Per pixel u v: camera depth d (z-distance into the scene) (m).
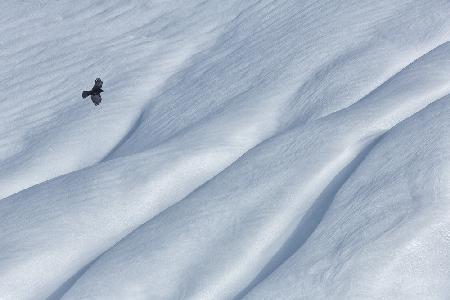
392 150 25.89
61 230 29.19
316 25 48.91
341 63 41.44
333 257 22.06
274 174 27.67
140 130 46.03
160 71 54.12
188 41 56.97
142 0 64.94
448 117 26.58
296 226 24.84
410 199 23.27
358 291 20.83
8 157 49.75
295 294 21.36
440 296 20.70
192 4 61.75
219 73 48.81
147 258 25.44
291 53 46.22
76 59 60.16
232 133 35.12
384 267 21.25
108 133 48.09
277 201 26.16
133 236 27.28
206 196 27.95
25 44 64.81
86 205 30.30
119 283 24.72
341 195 24.70
